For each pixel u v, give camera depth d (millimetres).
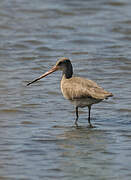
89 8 31234
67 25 28359
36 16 29578
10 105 17438
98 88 15484
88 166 12523
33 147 13766
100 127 15555
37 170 12273
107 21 29156
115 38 26469
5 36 26312
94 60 23062
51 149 13625
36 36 26438
